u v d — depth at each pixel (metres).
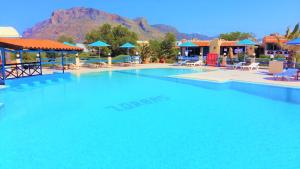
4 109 8.91
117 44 38.56
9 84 13.48
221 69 22.27
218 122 7.32
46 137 6.14
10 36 21.67
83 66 25.91
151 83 15.35
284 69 16.92
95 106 9.41
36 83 15.22
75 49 18.95
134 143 5.73
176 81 16.02
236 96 11.15
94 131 6.57
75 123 7.29
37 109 8.94
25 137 6.14
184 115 8.11
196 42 43.22
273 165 4.62
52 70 21.69
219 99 10.58
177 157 4.98
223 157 4.97
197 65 26.80
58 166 4.66
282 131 6.48
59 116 8.02
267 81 13.95
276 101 10.08
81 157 5.01
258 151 5.23
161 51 32.75
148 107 9.25
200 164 4.68
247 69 21.66
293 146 5.48
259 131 6.51
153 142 5.79
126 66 26.67
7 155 5.12
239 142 5.73
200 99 10.59
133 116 8.03
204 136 6.16
